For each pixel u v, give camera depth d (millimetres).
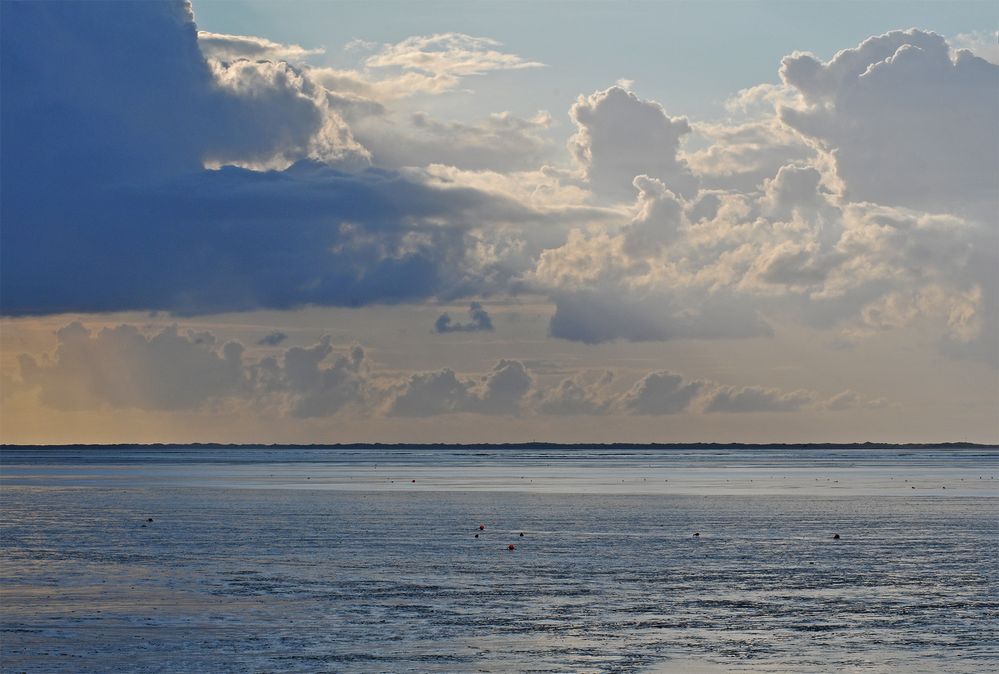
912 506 118812
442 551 75750
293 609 53938
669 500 129250
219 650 45625
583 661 43938
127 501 129375
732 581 62188
